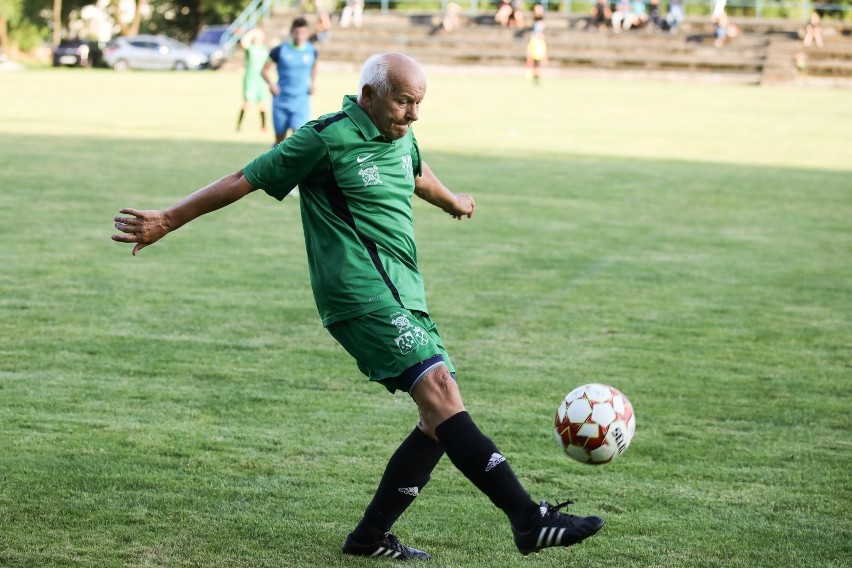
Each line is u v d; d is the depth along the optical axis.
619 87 74.44
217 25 124.88
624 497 9.09
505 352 13.66
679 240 21.95
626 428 7.43
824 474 9.70
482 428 10.76
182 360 12.92
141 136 39.25
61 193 25.55
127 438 10.17
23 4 118.56
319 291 7.67
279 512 8.57
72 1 124.94
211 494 8.90
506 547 8.08
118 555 7.70
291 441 10.24
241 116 41.62
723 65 85.00
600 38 90.94
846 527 8.53
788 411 11.56
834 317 15.95
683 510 8.83
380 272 7.59
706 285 17.94
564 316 15.63
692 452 10.22
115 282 16.97
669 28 93.94
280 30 96.00
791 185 30.45
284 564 7.66
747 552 8.02
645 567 7.75
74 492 8.82
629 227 23.33
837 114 55.00
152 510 8.52
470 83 75.62
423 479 7.77
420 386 7.28
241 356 13.17
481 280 17.88
